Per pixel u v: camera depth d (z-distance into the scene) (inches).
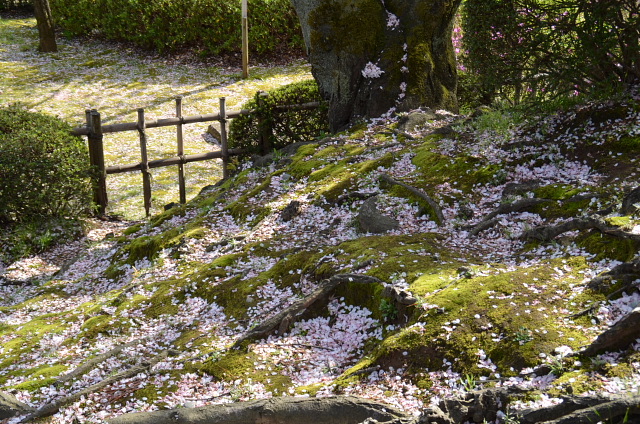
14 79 647.8
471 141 282.0
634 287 158.2
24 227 322.3
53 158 322.7
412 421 129.8
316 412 143.6
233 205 292.0
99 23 785.6
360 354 174.9
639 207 184.9
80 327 221.8
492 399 131.4
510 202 225.3
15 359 203.3
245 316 205.5
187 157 375.6
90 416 161.0
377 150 305.1
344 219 252.8
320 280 208.1
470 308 164.2
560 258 184.7
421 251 205.6
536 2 258.8
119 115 545.0
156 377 176.4
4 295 273.4
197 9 699.4
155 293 231.8
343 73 354.3
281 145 384.5
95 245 311.6
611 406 114.6
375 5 348.5
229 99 586.6
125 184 414.9
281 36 716.0
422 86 354.6
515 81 271.4
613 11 236.2
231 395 161.6
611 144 237.1
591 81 260.5
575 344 145.2
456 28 426.6
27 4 946.1
